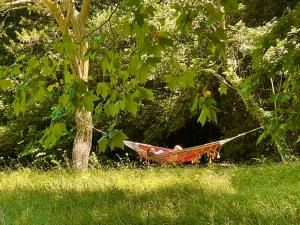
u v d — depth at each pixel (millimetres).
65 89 2969
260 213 6023
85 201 7668
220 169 11516
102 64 3133
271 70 4473
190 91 15719
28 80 3002
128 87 3201
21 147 20828
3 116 21781
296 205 6457
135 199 7684
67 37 3031
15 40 21953
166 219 6109
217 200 7133
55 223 6008
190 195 7723
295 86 4504
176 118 17266
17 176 11461
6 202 7660
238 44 13969
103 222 6105
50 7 12898
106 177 10484
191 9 3475
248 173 10070
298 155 15070
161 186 9086
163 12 12922
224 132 17938
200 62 13977
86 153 14164
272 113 4695
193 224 5883
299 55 4207
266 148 16766
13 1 15672
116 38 3223
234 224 5668
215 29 3723
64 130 2941
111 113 3000
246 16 16734
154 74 14797
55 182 9906
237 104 17188
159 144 19906
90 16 19312
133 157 19922
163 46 3090
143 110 18359
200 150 11781
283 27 4285
